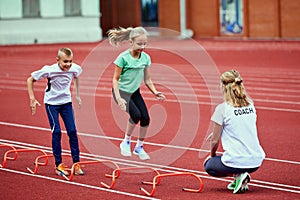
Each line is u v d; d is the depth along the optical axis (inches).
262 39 1630.2
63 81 387.9
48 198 343.3
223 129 346.6
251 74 945.5
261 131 523.5
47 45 1604.3
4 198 344.5
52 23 1676.9
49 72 383.2
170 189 356.5
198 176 355.9
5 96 772.0
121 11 1877.5
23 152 458.0
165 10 1812.3
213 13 1738.4
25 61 1214.3
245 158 338.6
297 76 907.4
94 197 343.3
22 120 593.9
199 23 1774.1
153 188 343.3
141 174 391.5
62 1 1678.2
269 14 1626.5
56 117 388.8
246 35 1672.0
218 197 337.7
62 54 383.6
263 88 800.3
